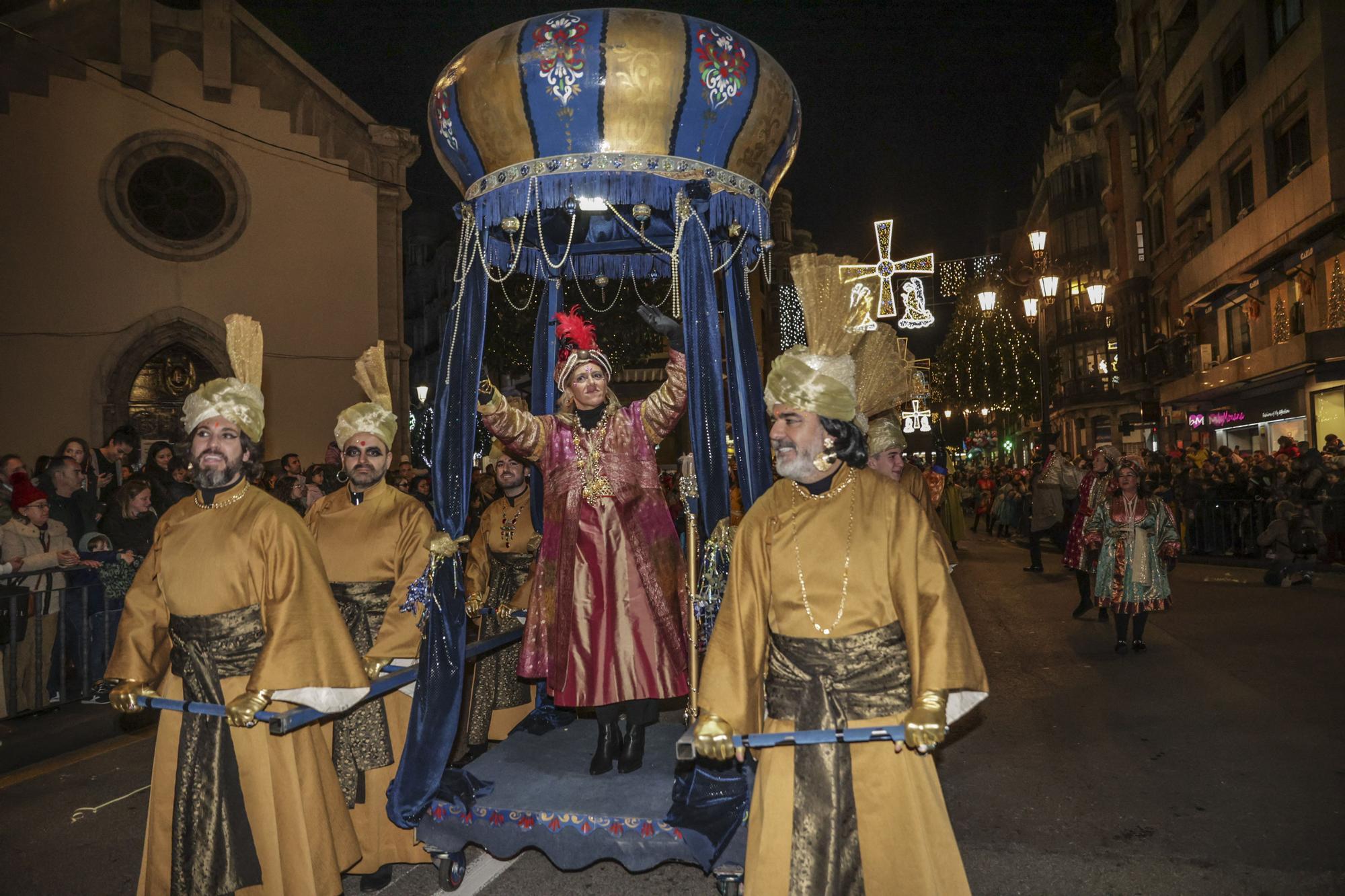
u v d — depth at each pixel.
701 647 3.93
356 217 20.47
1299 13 17.62
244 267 19.08
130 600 3.33
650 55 3.72
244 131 19.25
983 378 40.31
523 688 5.62
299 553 3.27
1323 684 6.67
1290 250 18.14
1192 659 7.70
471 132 3.97
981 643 8.95
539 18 3.89
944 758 5.48
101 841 4.52
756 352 4.25
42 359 16.95
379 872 3.88
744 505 3.95
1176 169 26.34
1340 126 16.16
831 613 2.76
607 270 5.31
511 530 5.68
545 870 4.04
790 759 2.78
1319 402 17.91
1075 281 43.28
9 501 6.81
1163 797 4.66
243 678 3.25
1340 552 12.45
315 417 19.70
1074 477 14.63
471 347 3.96
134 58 18.06
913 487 6.86
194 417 3.34
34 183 17.06
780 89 4.05
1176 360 26.72
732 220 4.02
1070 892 3.69
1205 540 14.93
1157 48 28.09
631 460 3.99
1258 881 3.71
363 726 3.86
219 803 3.18
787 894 2.71
